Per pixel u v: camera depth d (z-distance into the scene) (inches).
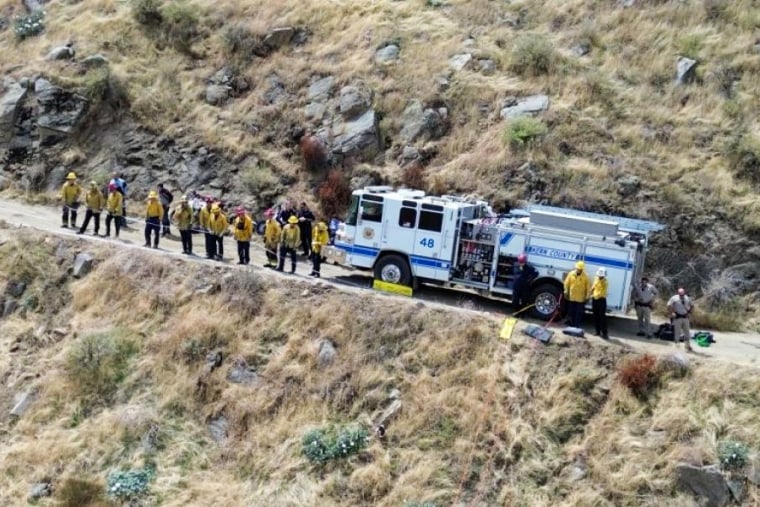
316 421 737.6
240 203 1155.9
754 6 1310.3
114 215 1040.8
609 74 1238.9
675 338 808.9
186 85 1325.0
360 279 965.2
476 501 660.7
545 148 1103.0
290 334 812.6
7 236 997.8
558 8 1393.9
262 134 1235.9
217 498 689.0
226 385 778.8
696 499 636.1
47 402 791.7
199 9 1473.9
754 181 1045.8
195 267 901.2
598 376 730.2
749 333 914.1
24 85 1306.6
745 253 979.3
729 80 1190.3
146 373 802.8
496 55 1291.8
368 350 783.7
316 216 1128.2
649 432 683.4
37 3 1555.1
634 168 1068.5
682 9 1327.5
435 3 1456.7
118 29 1417.3
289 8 1454.2
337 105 1240.2
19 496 709.3
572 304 803.4
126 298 885.2
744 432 668.7
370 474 681.6
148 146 1241.4
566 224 845.2
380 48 1327.5
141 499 693.3
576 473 668.1
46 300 912.3
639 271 846.5
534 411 714.2
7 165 1259.8
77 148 1256.8
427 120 1195.9
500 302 920.3
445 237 880.9
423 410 727.1
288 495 680.4
